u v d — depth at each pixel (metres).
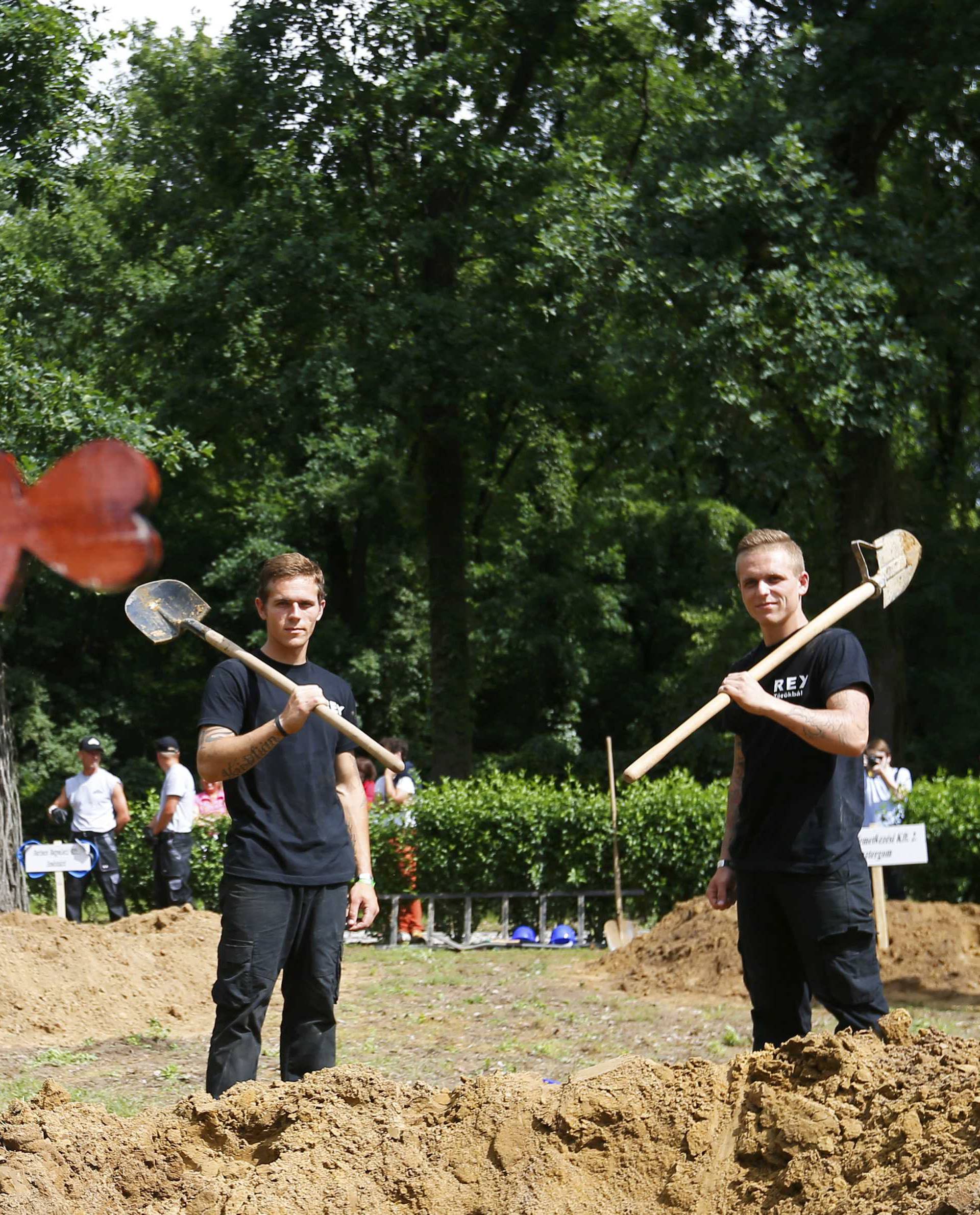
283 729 4.24
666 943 11.16
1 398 12.78
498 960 12.29
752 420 19.12
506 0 22.55
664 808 13.79
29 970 9.16
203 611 4.20
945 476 28.77
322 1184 3.40
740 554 4.40
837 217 19.27
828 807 4.10
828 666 4.16
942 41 19.61
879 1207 2.93
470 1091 3.68
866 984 4.05
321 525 32.47
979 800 13.98
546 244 19.42
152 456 13.48
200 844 14.79
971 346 20.31
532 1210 3.28
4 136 14.51
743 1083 3.54
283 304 21.20
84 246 21.36
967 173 22.17
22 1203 3.38
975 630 29.23
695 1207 3.28
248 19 21.94
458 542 24.00
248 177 22.80
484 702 34.03
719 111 20.33
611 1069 3.75
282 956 4.45
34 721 30.25
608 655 33.38
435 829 14.04
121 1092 6.89
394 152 22.39
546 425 26.64
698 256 19.12
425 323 21.23
